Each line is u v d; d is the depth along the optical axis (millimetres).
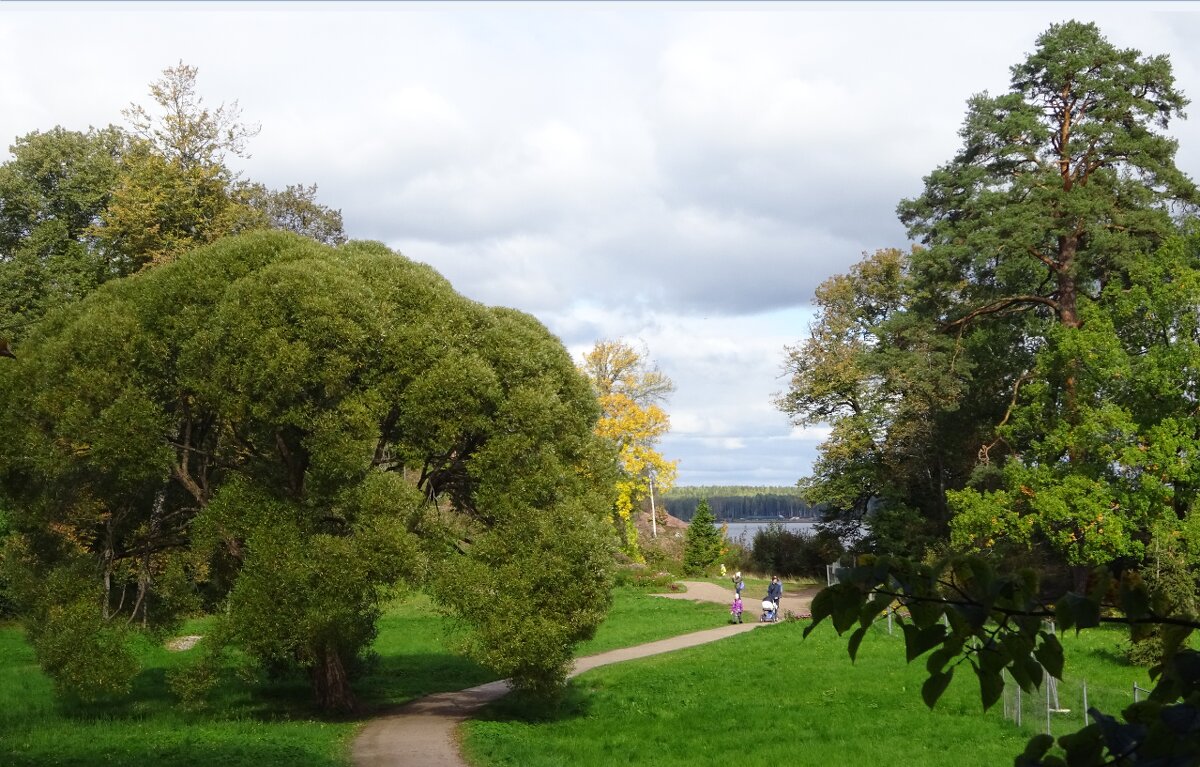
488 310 24078
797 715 21656
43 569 22344
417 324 21672
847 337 53781
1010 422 42656
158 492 23938
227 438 23031
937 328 41562
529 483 21641
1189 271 32375
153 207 40750
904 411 47219
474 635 21438
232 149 43969
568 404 23828
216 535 20500
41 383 20516
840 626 2498
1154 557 29375
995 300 39500
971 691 22953
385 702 25047
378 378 21000
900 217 41625
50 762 15875
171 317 20812
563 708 23734
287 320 20156
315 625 19547
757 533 64562
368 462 20344
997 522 33938
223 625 20172
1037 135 36656
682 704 23609
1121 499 31875
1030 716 20203
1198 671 2225
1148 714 2256
